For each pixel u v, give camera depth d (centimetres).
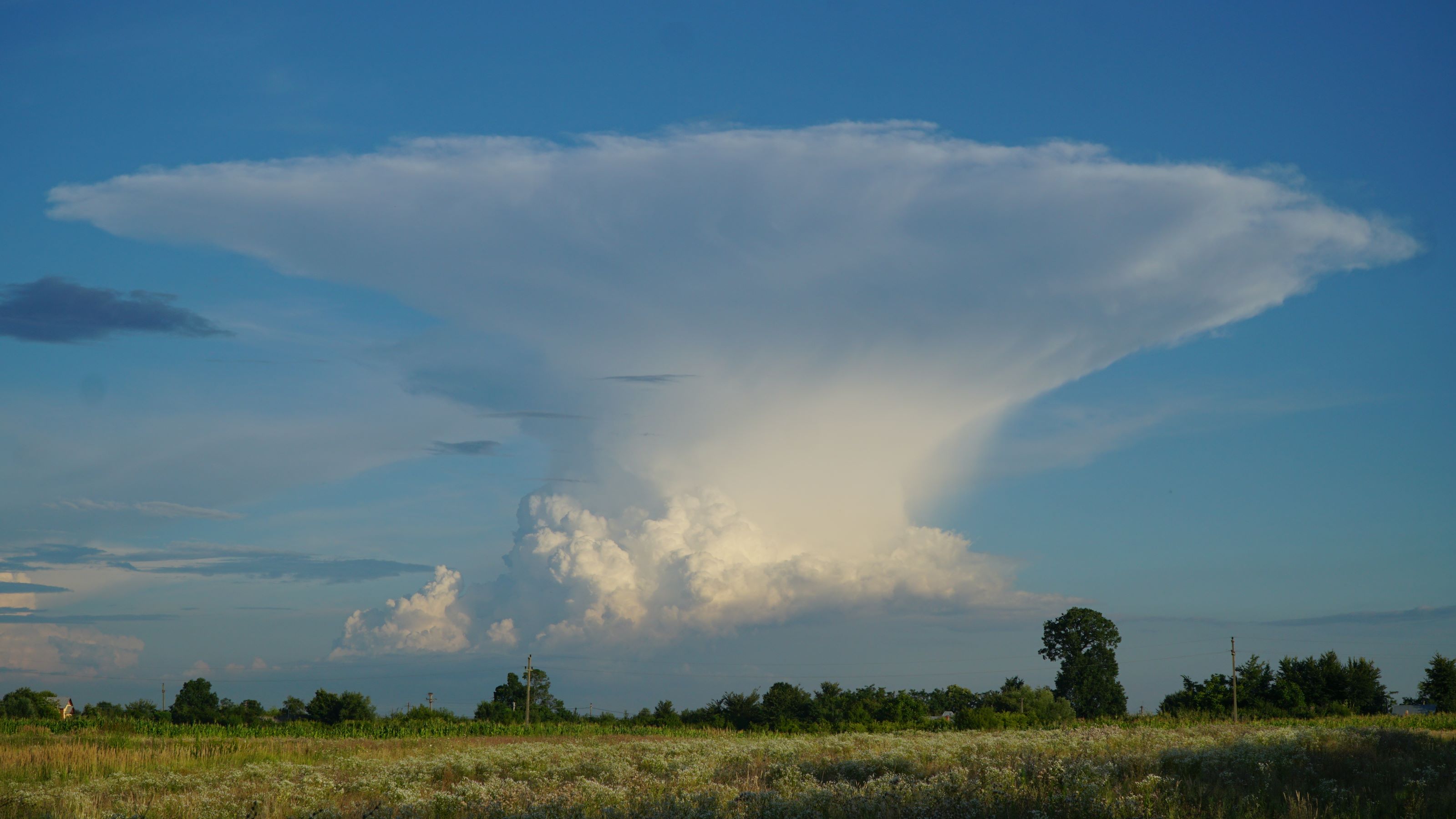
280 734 6650
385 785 2467
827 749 3522
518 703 10600
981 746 3384
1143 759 2273
